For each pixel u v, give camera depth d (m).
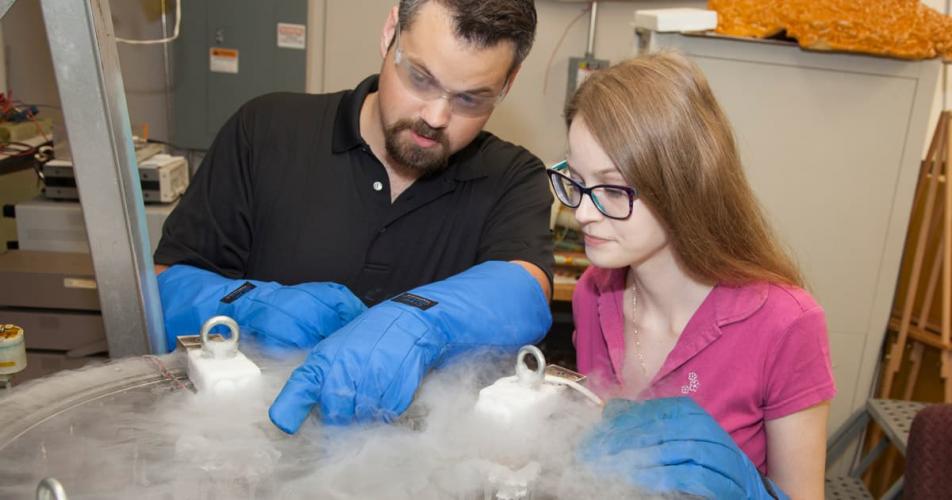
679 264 1.09
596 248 1.01
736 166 1.04
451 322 0.88
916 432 1.54
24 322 1.52
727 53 2.06
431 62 1.01
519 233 1.24
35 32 2.14
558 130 2.72
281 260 1.27
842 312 2.26
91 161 0.76
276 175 1.29
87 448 0.62
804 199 2.17
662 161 0.94
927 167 2.31
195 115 2.52
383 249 1.29
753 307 1.06
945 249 2.16
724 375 1.08
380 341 0.78
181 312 0.92
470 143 1.28
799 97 2.09
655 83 0.96
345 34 2.62
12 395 0.69
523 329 0.94
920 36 1.99
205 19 2.44
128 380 0.73
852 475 2.29
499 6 1.00
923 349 2.34
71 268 1.56
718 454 0.67
